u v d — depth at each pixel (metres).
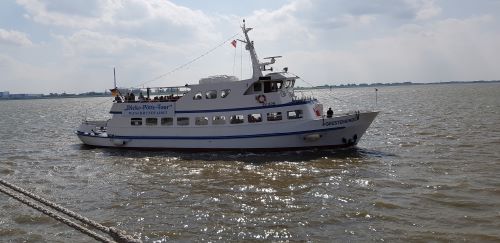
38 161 38.41
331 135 37.12
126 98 44.16
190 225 19.52
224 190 25.53
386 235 17.66
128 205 22.91
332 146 37.81
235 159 35.75
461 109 81.50
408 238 17.27
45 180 29.75
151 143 41.50
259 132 37.25
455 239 16.97
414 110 86.94
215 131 38.56
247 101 37.41
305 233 18.20
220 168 32.31
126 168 33.62
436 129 51.75
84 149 45.28
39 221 20.16
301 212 20.92
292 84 39.12
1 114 139.50
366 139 46.22
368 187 25.22
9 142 54.44
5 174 32.25
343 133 37.22
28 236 18.42
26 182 29.17
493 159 31.59
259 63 37.84
